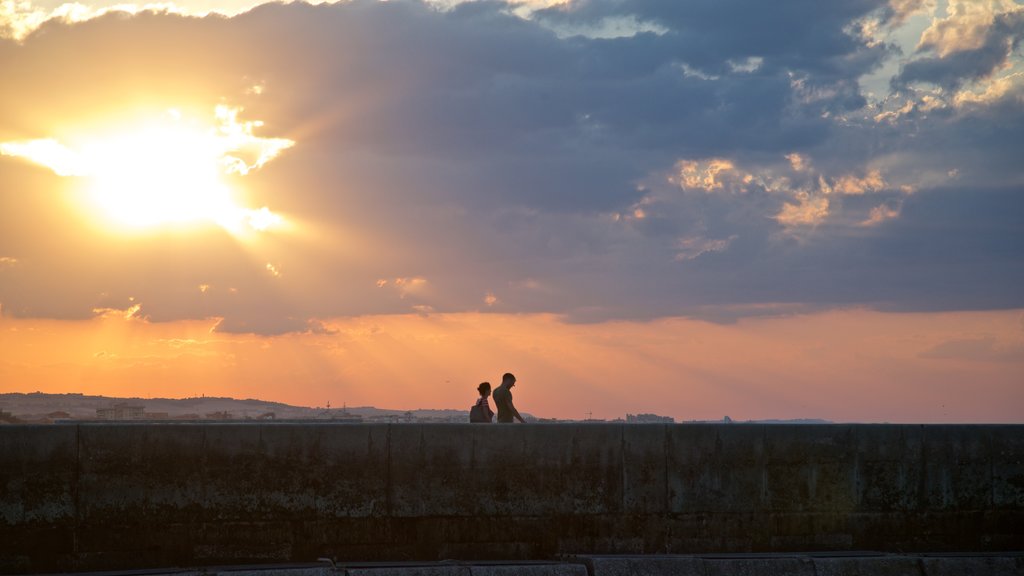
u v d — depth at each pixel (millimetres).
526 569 11008
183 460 11102
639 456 12391
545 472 12102
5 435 10625
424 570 10711
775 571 11711
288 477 11383
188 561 11023
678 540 12406
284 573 10391
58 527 10688
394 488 11664
